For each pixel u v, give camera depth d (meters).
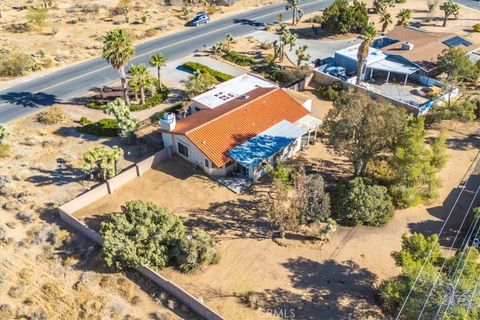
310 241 44.94
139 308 38.19
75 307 38.19
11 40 83.44
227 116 56.16
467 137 61.28
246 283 40.59
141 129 61.12
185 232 44.66
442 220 47.72
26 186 51.03
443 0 108.75
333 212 47.72
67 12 97.31
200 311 37.41
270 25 93.56
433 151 51.00
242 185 51.91
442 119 64.50
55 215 47.34
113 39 59.03
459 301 33.19
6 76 73.00
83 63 77.62
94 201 49.47
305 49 76.31
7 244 43.88
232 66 77.56
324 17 90.19
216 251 42.81
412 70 71.94
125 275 41.06
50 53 79.94
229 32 90.12
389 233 46.03
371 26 66.50
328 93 69.44
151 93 68.06
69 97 67.94
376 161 53.88
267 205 49.16
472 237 45.19
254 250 43.88
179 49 83.06
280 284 40.59
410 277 36.44
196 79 67.19
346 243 44.78
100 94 67.44
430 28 93.81
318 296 39.62
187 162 55.25
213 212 48.31
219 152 52.12
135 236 41.81
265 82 66.88
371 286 40.56
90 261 42.28
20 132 59.53
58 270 41.41
